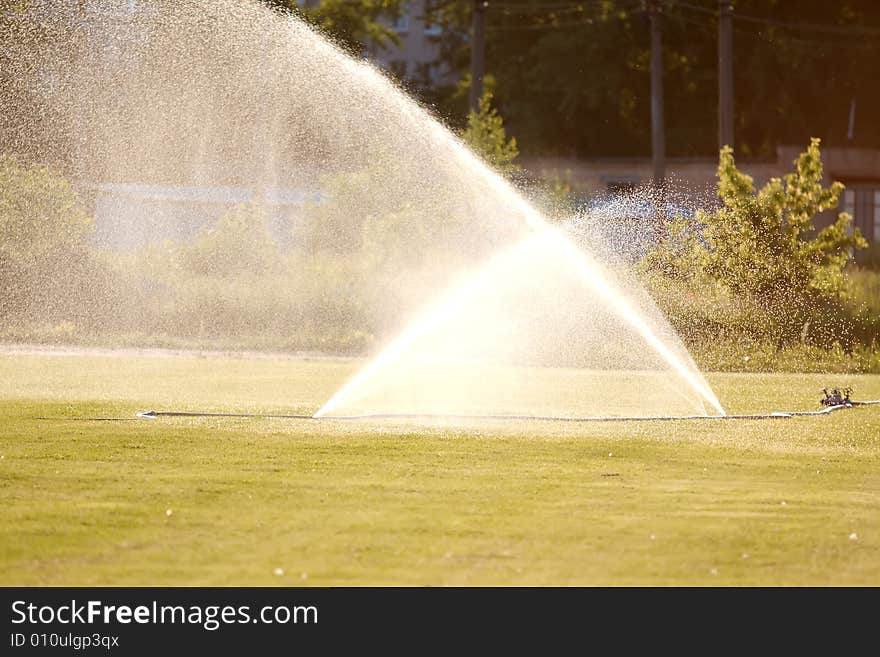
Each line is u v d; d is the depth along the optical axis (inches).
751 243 2234.3
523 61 4466.0
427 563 599.8
